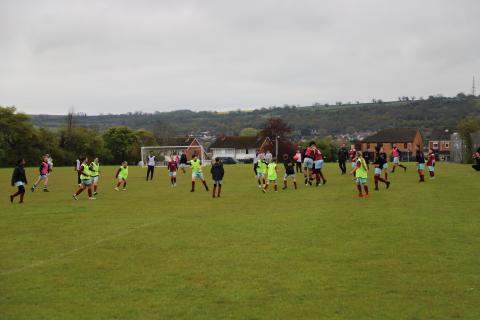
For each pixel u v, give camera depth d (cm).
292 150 12825
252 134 18788
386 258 1333
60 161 10906
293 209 2280
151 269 1267
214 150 14500
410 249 1429
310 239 1588
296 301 1013
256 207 2386
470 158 9619
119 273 1237
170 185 3797
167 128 16350
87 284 1150
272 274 1201
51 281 1179
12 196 2708
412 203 2402
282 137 13112
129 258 1388
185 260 1351
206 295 1059
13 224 1964
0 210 2391
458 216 2000
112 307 997
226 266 1280
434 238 1576
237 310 970
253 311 963
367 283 1121
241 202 2605
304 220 1958
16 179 2705
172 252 1448
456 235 1619
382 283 1120
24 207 2508
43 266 1311
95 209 2406
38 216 2183
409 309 961
